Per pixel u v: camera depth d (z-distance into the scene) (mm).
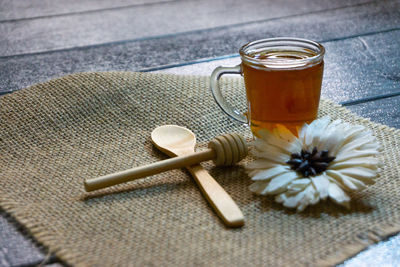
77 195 592
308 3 1175
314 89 625
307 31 1004
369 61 877
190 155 612
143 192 596
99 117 708
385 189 589
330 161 583
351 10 1102
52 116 705
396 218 552
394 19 1036
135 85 745
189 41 981
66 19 1115
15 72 870
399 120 711
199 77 784
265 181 579
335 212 564
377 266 513
